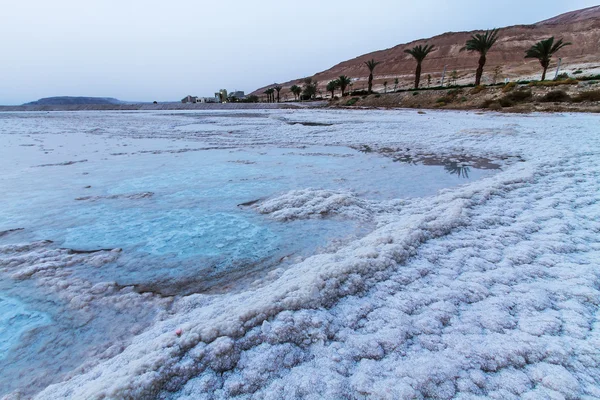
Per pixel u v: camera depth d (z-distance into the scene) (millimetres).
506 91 28984
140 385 1525
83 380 1681
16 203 4844
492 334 1916
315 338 1898
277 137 13211
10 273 2891
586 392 1510
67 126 20203
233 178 6367
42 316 2326
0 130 17484
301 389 1540
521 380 1578
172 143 11641
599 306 2180
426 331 1956
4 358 1937
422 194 5270
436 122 17984
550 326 1954
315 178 6344
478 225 3746
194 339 1840
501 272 2648
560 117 17406
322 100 71188
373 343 1843
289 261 3125
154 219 4254
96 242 3564
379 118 22344
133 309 2398
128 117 31156
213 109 53281
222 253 3311
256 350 1800
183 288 2691
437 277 2623
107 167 7402
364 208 4574
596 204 4297
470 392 1521
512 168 6641
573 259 2875
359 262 2686
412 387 1529
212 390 1562
